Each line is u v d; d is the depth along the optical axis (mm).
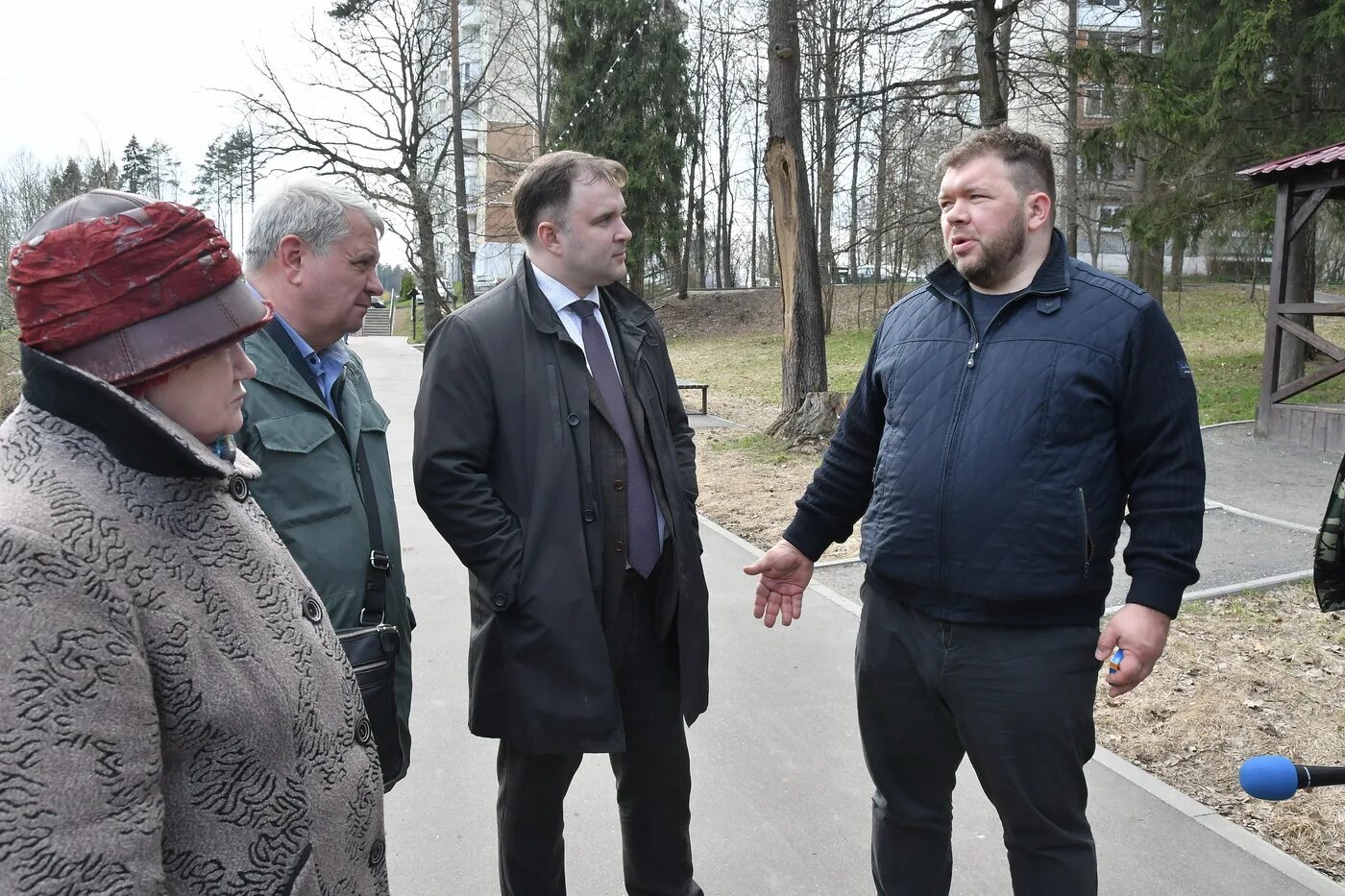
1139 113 13297
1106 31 14805
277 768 1181
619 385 2455
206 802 1125
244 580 1187
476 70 34594
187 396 1168
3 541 961
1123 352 2010
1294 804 3129
